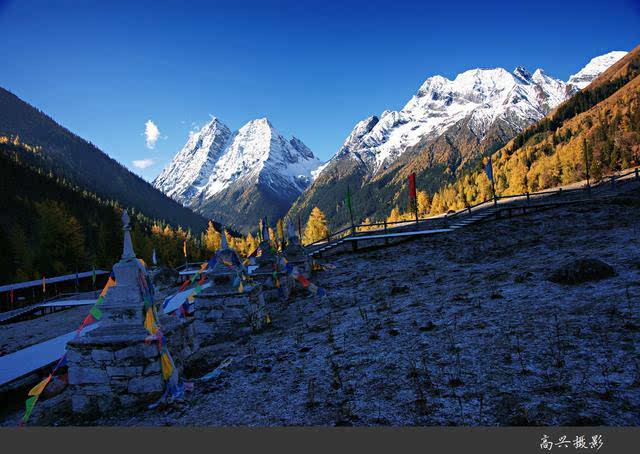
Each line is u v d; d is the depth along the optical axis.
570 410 4.88
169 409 6.87
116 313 7.57
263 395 6.89
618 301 8.05
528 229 22.05
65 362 7.63
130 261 7.70
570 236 18.06
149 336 7.34
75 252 61.25
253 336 11.57
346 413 5.69
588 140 86.25
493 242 20.38
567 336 6.96
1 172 120.38
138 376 7.27
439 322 9.16
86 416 7.19
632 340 6.34
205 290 12.59
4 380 9.07
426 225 33.56
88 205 136.25
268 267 17.95
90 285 50.25
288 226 20.81
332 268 21.58
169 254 82.69
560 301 8.87
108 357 7.34
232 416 6.21
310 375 7.47
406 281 15.23
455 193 124.44
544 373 5.88
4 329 22.56
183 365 8.98
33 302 39.06
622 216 21.00
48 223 61.06
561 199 36.06
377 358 7.66
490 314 8.98
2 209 106.12
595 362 5.91
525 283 11.05
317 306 14.10
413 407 5.58
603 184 40.28
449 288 12.55
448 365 6.73
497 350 6.97
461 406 5.39
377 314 11.06
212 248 90.00
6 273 52.53
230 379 7.93
